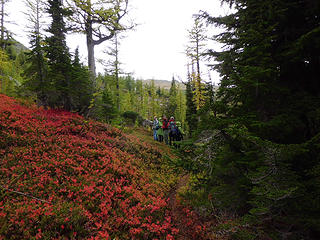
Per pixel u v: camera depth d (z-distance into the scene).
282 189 2.83
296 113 3.46
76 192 5.12
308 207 2.90
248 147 3.76
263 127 3.45
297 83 3.92
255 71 3.50
